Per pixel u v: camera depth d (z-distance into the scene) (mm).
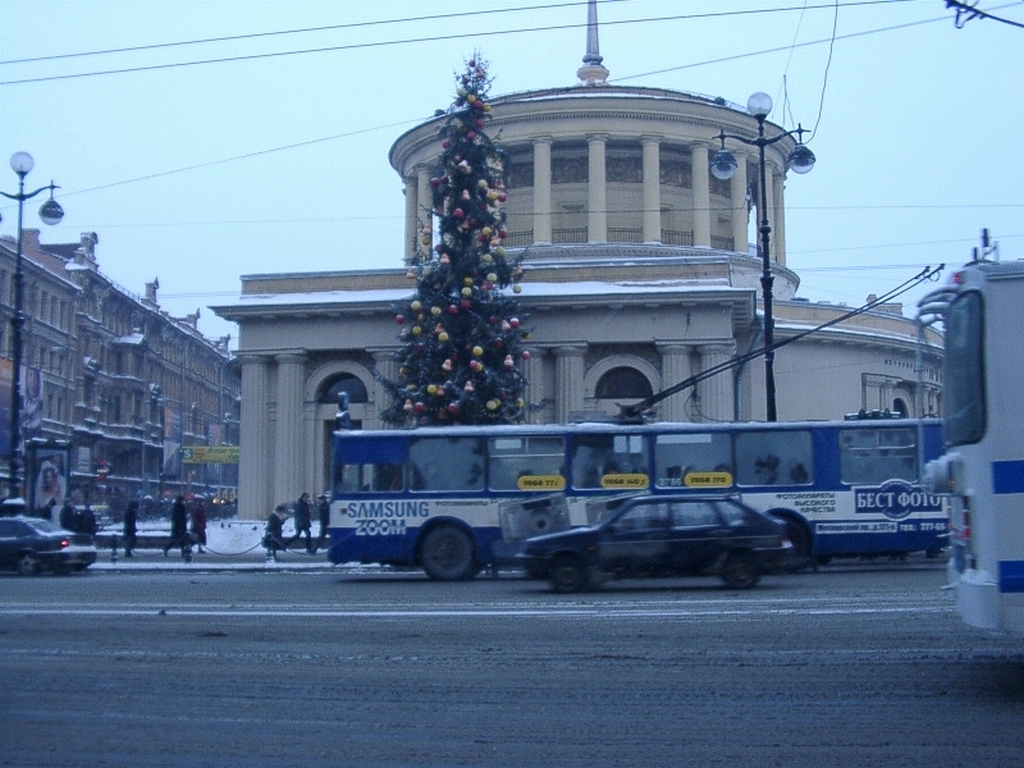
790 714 9523
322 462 43719
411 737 8820
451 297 37250
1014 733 8781
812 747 8391
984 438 9930
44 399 68938
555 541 20797
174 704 10117
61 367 71812
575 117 50156
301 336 43562
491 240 37906
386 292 43312
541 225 50156
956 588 10719
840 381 48594
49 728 9195
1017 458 9812
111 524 55156
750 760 8031
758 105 29547
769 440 25328
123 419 81938
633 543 20672
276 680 11250
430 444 25516
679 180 52406
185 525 34969
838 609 16938
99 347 78625
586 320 41781
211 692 10656
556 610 17391
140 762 8117
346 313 43031
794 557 24969
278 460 43219
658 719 9383
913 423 25234
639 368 41812
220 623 16062
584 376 41938
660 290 41094
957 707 9734
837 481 25141
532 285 42312
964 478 10406
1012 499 9773
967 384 10203
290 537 39250
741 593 19922
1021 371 9883
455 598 19875
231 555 38406
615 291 41250
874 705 9852
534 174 50781
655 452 25375
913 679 11031
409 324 38500
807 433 25297
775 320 47344
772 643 13445
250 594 21422
